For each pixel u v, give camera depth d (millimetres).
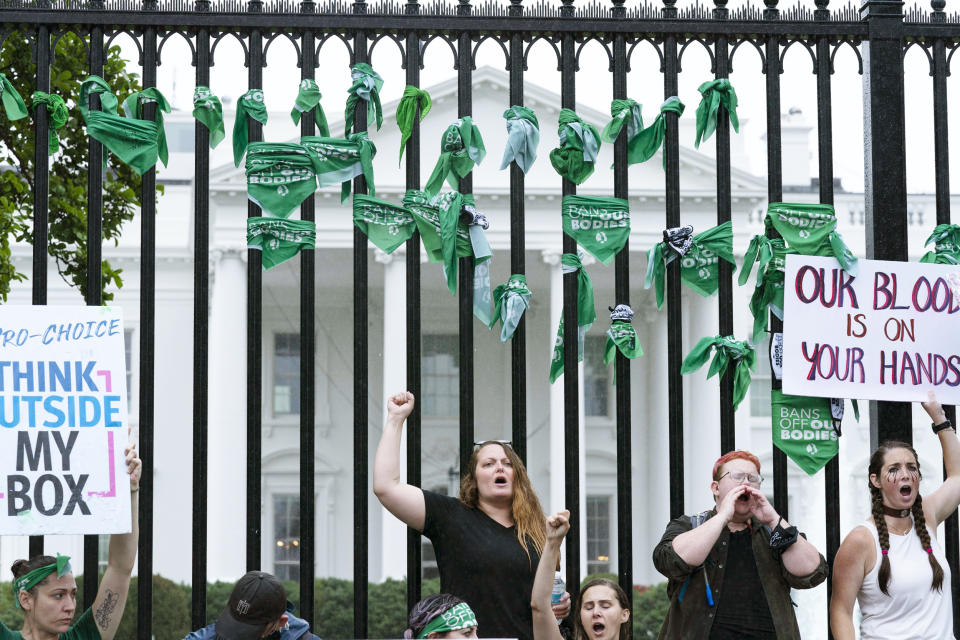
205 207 5594
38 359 5324
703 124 5883
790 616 5188
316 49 5727
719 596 5215
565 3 5785
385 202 5711
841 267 5754
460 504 5391
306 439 5535
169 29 5676
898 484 5352
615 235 5809
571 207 5809
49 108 5609
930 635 5320
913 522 5434
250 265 5602
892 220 5828
